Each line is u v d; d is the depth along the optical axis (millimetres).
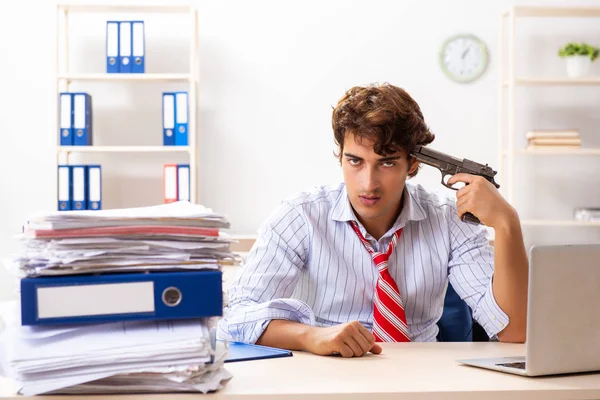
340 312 1846
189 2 4234
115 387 1119
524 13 4117
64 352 1091
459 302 2068
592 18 4320
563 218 4355
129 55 3975
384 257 1794
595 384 1217
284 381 1215
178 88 4250
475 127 4285
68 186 3916
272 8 4250
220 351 1234
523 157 4348
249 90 4254
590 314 1272
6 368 1114
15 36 4203
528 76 4328
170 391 1134
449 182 1724
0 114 4199
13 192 4207
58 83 3965
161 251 1174
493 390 1166
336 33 4270
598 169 4359
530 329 1234
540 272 1231
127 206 4250
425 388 1167
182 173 3967
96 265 1138
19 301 1136
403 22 4270
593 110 4336
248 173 4270
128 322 1177
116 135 4234
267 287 1764
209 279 1160
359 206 1687
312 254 1844
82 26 4227
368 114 1596
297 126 4273
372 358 1428
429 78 4273
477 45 4266
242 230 4270
